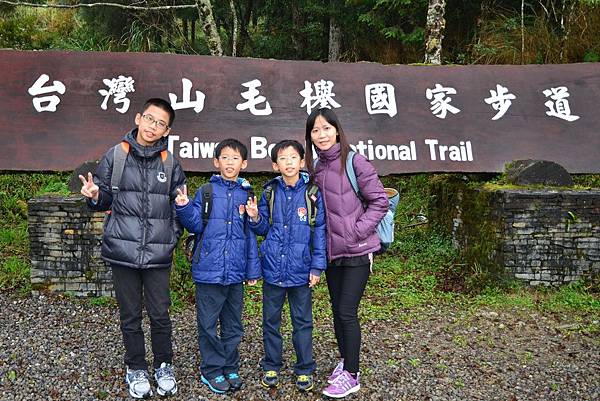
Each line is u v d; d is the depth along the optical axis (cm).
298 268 310
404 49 919
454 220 588
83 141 509
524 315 448
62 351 364
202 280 309
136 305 311
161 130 305
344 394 312
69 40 1031
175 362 354
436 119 563
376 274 538
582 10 815
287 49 1053
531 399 319
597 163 557
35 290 457
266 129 539
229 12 1052
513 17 869
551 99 581
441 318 441
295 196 314
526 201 489
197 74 547
